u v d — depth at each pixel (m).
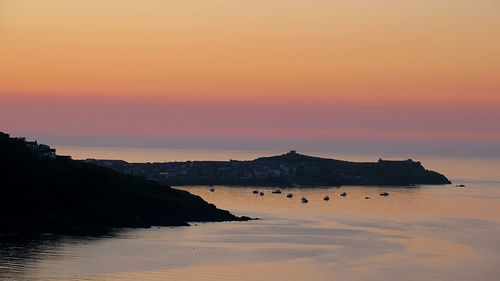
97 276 154.50
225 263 175.25
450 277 169.50
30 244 190.25
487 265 186.50
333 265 179.25
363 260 188.12
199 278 157.75
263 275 163.62
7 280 147.62
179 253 186.75
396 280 164.00
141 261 172.62
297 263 179.62
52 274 154.38
